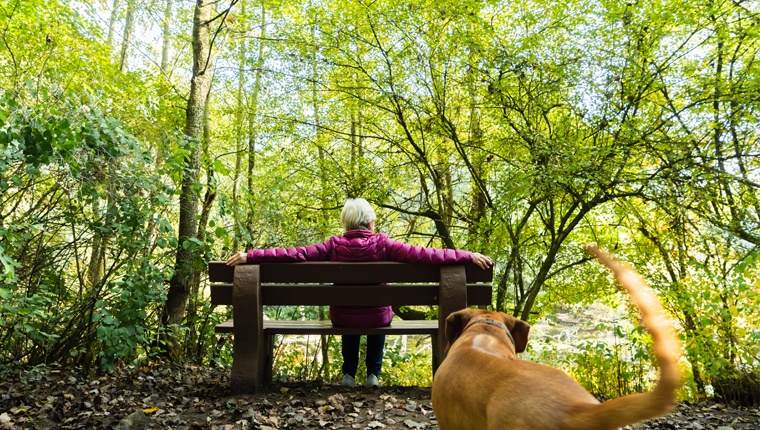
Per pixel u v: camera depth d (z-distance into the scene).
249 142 10.39
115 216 3.81
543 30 7.99
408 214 10.41
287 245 6.61
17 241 3.56
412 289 3.06
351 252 3.10
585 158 6.77
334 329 3.13
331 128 10.17
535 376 1.32
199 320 5.37
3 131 2.94
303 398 3.02
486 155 9.23
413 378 7.90
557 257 9.64
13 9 5.80
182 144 4.42
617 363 5.40
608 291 9.45
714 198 7.41
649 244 9.23
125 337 3.58
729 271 6.70
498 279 9.32
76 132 3.37
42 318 3.67
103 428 2.50
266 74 9.52
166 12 9.21
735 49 8.47
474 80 8.25
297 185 9.85
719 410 3.78
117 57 8.27
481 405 1.37
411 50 8.12
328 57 8.96
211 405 2.85
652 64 7.71
